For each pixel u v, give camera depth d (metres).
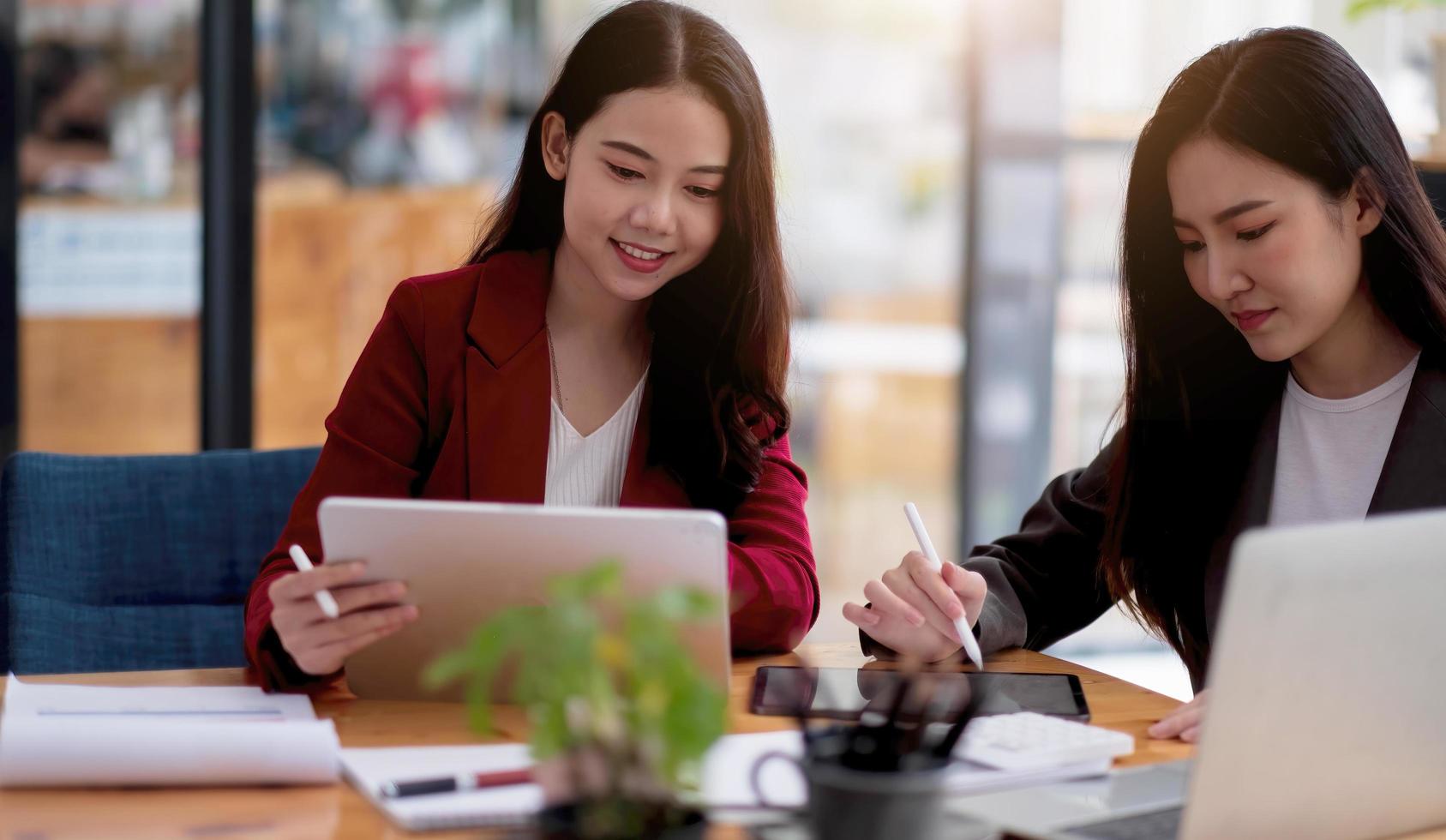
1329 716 1.02
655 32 1.65
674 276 1.71
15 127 3.01
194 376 3.19
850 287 3.49
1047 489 1.91
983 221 3.50
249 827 1.07
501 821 1.07
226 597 1.86
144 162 3.11
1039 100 3.47
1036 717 1.33
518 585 1.29
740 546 1.68
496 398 1.73
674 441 1.79
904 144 3.47
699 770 0.93
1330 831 1.07
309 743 1.16
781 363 1.81
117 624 1.78
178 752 1.15
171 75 3.10
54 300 3.09
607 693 0.90
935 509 3.63
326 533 1.30
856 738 1.02
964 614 1.56
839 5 3.39
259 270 3.19
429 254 3.27
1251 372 1.74
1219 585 1.75
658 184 1.65
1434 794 1.11
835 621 3.61
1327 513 1.68
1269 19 3.52
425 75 3.22
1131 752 1.29
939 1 3.44
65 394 3.12
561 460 1.80
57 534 1.78
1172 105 1.63
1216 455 1.75
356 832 1.06
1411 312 1.60
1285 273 1.56
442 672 0.91
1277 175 1.55
